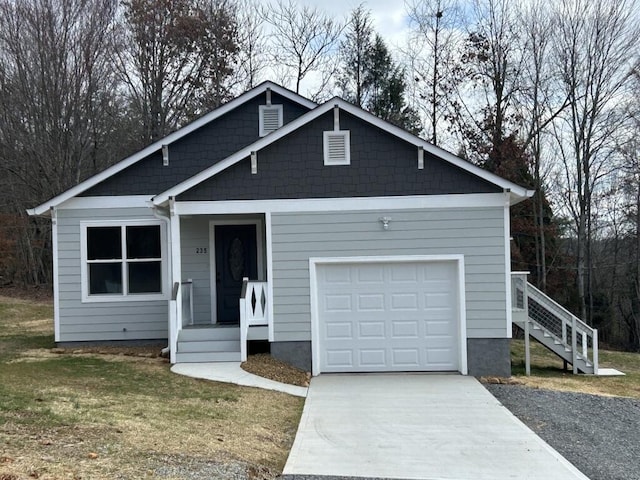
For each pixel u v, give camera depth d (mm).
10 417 6297
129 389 8891
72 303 13797
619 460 6785
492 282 11375
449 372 11562
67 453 5273
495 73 27188
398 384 10539
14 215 30719
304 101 14273
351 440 7176
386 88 33469
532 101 26594
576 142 25828
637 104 24438
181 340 11812
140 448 5723
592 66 24922
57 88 28562
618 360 15883
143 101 30266
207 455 5828
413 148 11523
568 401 9828
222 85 30938
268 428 7504
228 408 8195
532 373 12789
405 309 11609
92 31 29078
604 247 28375
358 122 11586
